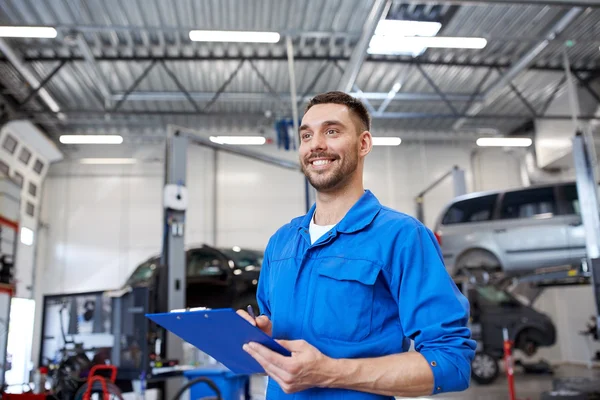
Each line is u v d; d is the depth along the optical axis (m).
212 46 9.85
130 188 13.75
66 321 5.18
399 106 12.75
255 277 7.70
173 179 5.80
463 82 11.52
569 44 9.32
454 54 10.39
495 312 8.70
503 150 14.33
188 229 13.45
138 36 9.40
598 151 10.45
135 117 12.70
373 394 1.13
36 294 12.87
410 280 1.19
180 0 7.98
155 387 5.25
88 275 13.20
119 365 4.84
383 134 13.95
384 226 1.26
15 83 10.65
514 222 7.94
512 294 9.51
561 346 12.32
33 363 8.88
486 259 8.12
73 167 13.80
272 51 10.09
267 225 13.61
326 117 1.36
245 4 8.09
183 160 5.90
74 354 5.02
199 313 1.02
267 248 1.57
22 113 10.84
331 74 11.07
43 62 10.12
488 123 13.73
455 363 1.08
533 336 8.70
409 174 14.28
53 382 5.02
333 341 1.18
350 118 1.38
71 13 8.27
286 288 1.29
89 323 5.07
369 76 11.15
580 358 11.82
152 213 13.62
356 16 8.52
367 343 1.17
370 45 7.82
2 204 6.27
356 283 1.20
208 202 13.62
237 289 7.49
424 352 1.11
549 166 12.70
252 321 1.30
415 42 7.68
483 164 14.37
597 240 6.02
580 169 6.24
